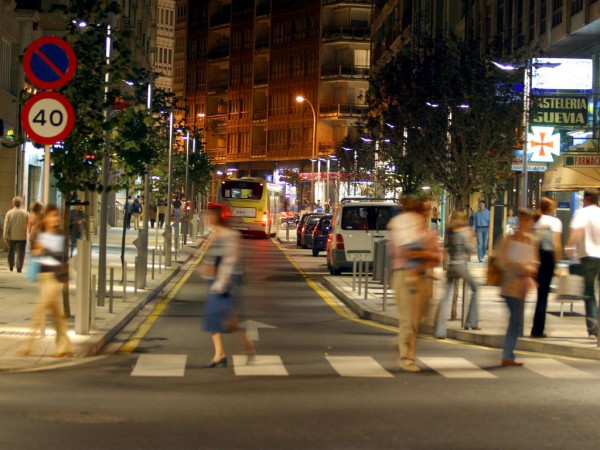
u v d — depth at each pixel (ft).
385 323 69.62
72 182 63.93
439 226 236.22
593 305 57.93
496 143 132.26
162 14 508.53
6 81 134.41
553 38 147.33
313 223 194.29
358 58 398.21
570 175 122.21
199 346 55.26
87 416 33.65
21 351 48.52
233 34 450.30
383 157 160.76
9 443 29.17
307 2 406.21
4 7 127.85
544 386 42.32
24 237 98.02
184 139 245.24
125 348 53.93
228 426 32.50
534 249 49.34
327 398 38.50
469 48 146.41
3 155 134.10
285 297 90.79
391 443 30.35
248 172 443.73
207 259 47.65
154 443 29.71
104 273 71.31
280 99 421.18
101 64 64.13
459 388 41.52
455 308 67.31
